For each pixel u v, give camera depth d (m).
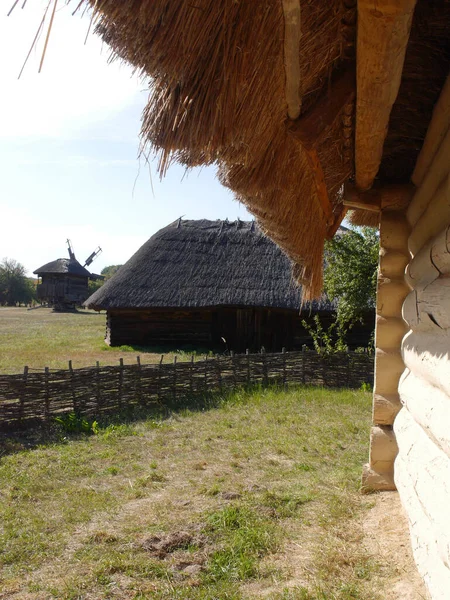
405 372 3.36
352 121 2.40
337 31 1.73
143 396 8.22
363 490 3.88
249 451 5.65
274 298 14.84
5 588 2.97
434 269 2.46
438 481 1.96
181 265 16.50
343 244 11.13
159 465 5.26
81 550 3.41
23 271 59.44
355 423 6.90
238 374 9.49
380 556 2.92
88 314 39.00
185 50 1.40
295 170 2.69
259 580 2.88
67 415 7.15
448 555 1.67
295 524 3.59
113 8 1.33
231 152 1.82
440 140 2.46
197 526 3.65
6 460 5.45
